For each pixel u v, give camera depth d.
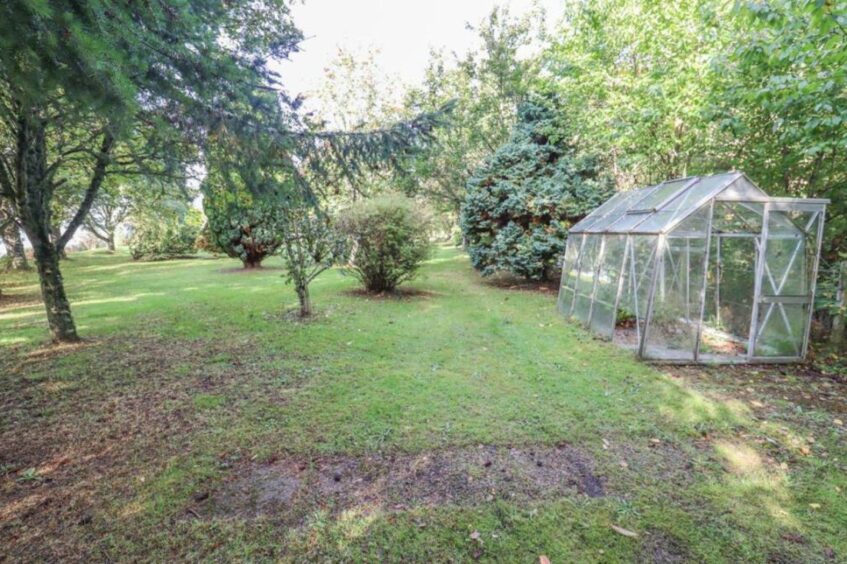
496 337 5.87
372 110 18.36
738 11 4.10
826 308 5.27
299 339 5.68
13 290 11.21
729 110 5.79
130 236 20.66
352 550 2.05
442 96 15.18
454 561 1.99
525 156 10.53
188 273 13.37
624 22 7.17
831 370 4.66
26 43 2.16
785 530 2.20
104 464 2.76
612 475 2.68
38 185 5.14
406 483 2.58
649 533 2.17
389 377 4.31
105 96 2.59
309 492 2.49
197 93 3.52
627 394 3.94
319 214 5.25
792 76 4.55
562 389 4.02
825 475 2.70
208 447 2.97
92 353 5.09
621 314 6.32
